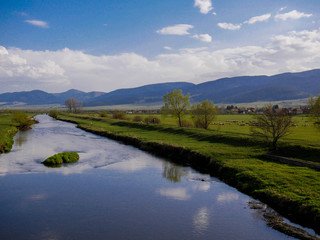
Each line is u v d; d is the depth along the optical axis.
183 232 16.06
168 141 49.22
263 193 21.52
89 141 56.53
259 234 15.87
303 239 15.05
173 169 32.03
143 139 53.47
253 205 20.27
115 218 17.94
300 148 33.38
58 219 17.70
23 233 15.82
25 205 20.06
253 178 24.67
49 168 31.56
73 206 19.95
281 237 15.50
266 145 38.41
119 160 37.03
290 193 20.22
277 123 35.59
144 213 18.80
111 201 21.06
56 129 84.19
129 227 16.64
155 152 43.78
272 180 23.48
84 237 15.38
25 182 25.81
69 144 51.44
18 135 65.38
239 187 24.45
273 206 19.91
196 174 29.72
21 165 32.78
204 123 71.62
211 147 40.84
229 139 45.91
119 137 60.25
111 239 15.15
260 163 30.19
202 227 16.70
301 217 17.48
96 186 24.86
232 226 16.88
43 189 23.80
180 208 19.73
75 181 26.39
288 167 27.88
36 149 44.66
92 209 19.41
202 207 19.95
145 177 28.20
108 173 29.70
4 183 25.41
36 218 17.84
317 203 17.83
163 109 80.50
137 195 22.50
